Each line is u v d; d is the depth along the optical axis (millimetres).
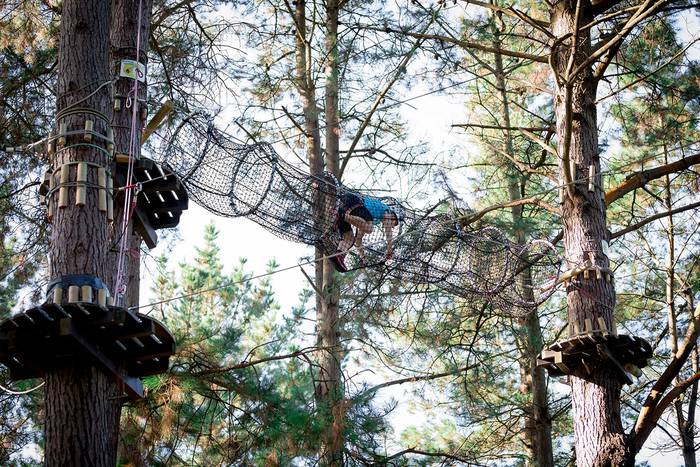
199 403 12156
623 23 12938
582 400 11039
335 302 14453
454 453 15297
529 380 17422
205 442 12578
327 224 10258
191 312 14164
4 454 13445
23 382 12648
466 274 10664
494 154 15711
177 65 14633
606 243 11672
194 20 15109
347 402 12633
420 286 14156
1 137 14078
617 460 10641
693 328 11742
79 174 9289
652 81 13469
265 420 11930
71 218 9148
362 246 10477
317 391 13805
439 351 14766
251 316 16469
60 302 8742
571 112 11312
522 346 15727
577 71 11070
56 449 8594
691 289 16844
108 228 9375
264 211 9906
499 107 17734
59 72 9844
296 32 16828
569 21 12703
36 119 14203
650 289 17938
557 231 15867
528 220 14234
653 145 14367
